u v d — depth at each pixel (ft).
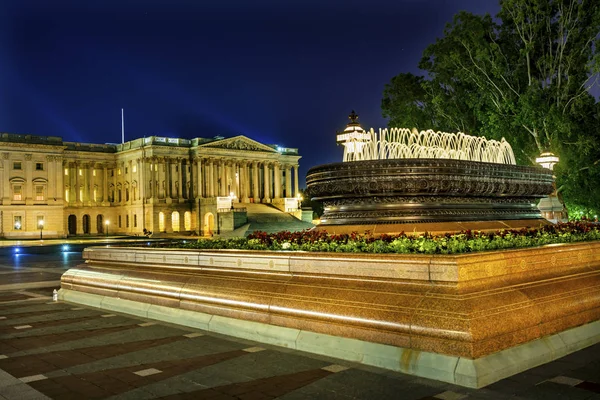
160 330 40.22
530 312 30.58
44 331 40.91
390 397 25.04
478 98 160.35
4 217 334.44
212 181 389.19
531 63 159.12
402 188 47.96
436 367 27.45
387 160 47.91
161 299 44.91
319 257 34.53
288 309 34.78
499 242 36.01
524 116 143.74
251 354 32.89
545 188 58.49
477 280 29.40
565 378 27.22
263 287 37.24
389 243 35.50
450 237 38.32
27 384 27.96
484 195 51.60
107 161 401.90
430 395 25.20
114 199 404.16
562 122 138.21
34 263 119.85
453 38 168.45
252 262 38.78
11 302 56.75
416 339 28.73
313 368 29.73
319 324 33.17
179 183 382.63
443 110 174.81
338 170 49.67
